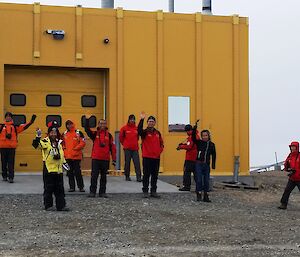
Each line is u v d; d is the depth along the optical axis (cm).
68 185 1612
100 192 1445
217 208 1356
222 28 1984
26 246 927
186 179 1602
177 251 910
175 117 1936
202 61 1964
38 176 1759
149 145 1455
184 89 1948
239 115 1983
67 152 1483
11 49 1830
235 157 1870
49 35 1859
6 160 1620
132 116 1698
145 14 1931
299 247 962
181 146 1598
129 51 1916
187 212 1269
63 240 973
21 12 1842
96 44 1894
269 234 1067
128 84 1912
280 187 1894
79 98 1942
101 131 1441
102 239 987
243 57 1995
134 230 1067
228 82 1980
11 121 1622
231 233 1063
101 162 1434
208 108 1961
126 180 1717
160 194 1533
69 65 1870
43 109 1912
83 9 1886
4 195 1428
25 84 1900
